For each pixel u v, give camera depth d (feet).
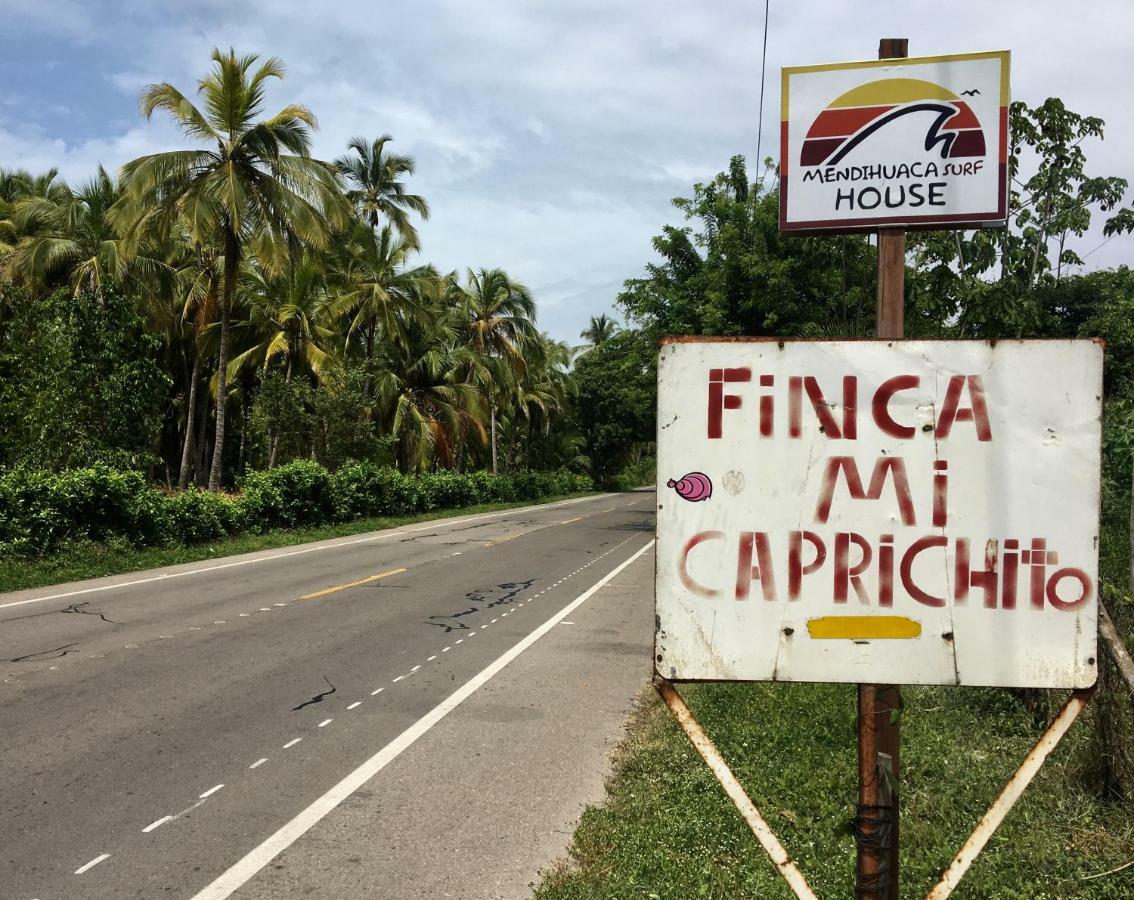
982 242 26.07
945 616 8.52
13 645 26.86
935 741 16.83
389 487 91.20
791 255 57.62
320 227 70.79
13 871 12.41
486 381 119.14
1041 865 12.10
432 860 13.05
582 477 206.69
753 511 8.73
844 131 12.82
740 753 16.76
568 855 13.26
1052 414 8.46
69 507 46.01
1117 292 31.22
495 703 21.48
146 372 62.18
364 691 22.30
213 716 19.85
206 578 42.83
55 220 83.61
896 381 8.63
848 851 12.40
